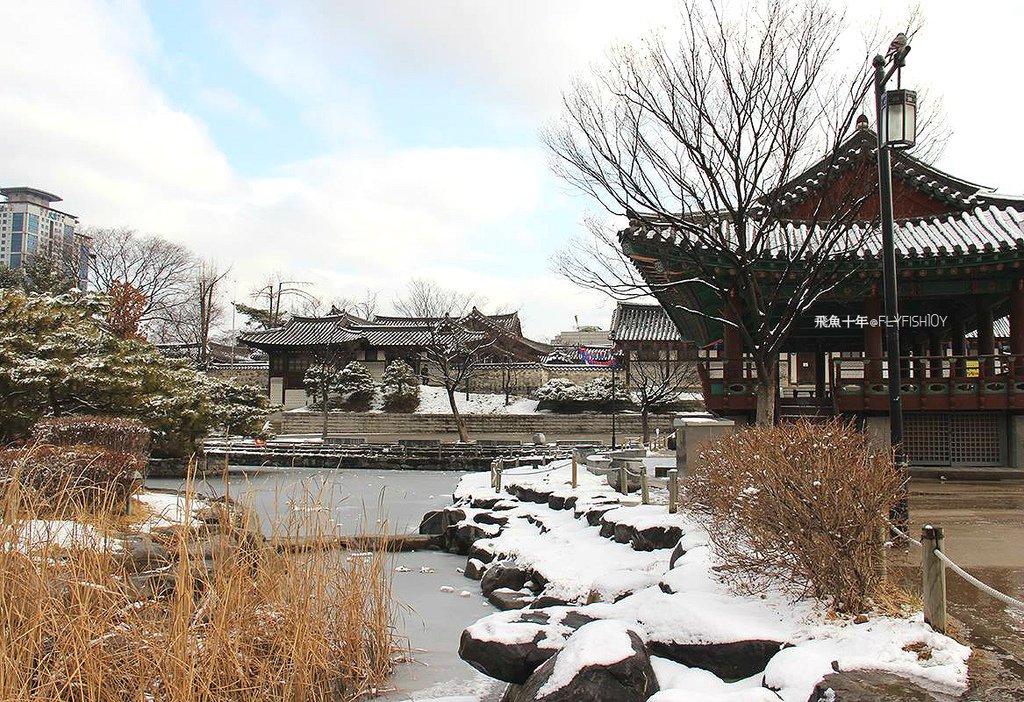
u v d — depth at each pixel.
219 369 55.66
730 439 8.20
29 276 47.66
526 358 56.28
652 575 8.52
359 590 6.91
